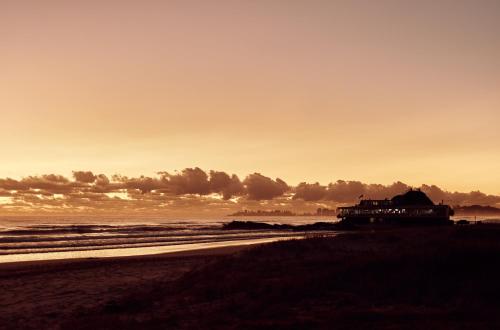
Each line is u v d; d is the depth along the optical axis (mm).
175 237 80125
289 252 25891
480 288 15102
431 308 13578
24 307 17312
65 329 13492
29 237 75062
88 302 18250
